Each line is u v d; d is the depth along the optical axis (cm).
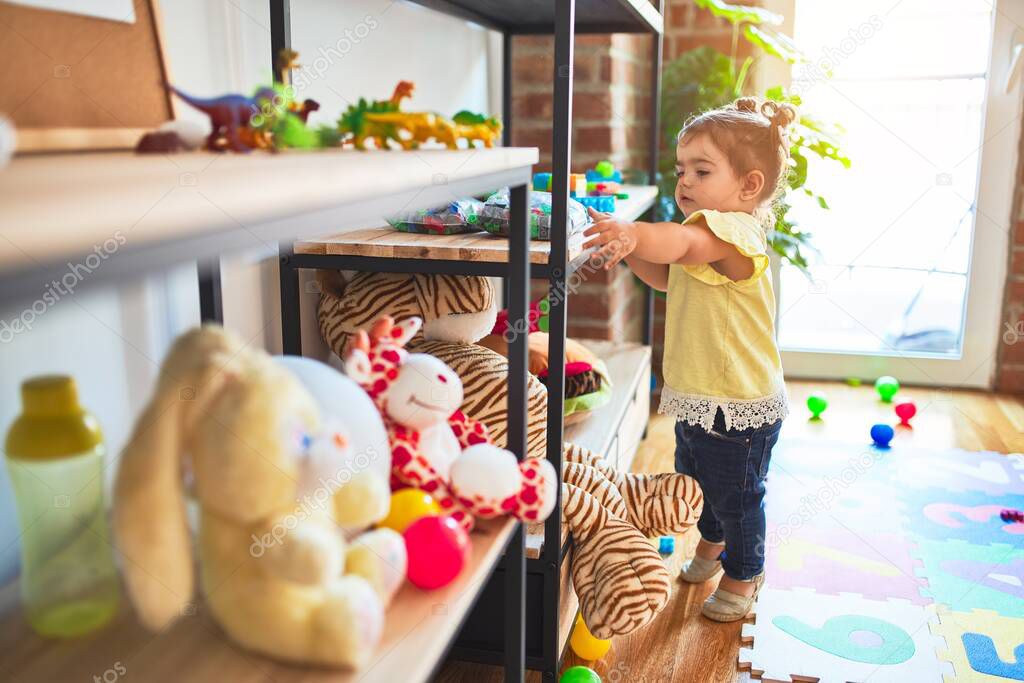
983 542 174
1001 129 262
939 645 138
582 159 223
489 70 207
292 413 60
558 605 121
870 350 288
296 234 46
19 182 31
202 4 102
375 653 61
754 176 144
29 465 66
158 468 57
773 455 221
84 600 63
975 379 279
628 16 179
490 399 119
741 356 144
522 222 86
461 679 129
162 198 34
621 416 177
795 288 290
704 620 148
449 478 83
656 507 137
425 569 70
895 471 211
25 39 61
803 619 147
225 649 60
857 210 282
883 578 160
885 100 272
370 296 123
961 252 278
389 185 52
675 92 260
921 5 262
